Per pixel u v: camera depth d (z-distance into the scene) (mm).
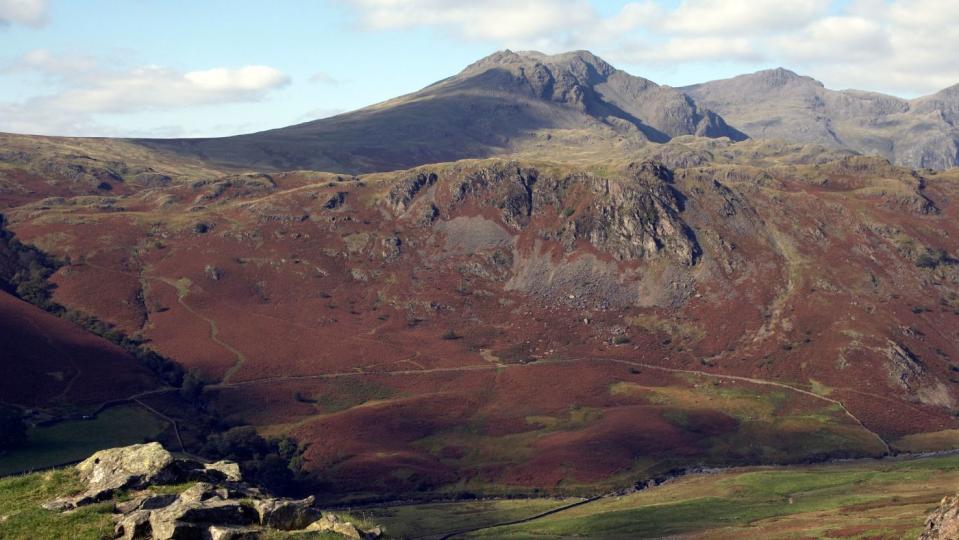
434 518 160875
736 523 133625
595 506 165875
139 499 42656
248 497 45062
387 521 158625
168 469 46062
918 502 127938
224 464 50500
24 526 39500
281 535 39344
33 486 45750
